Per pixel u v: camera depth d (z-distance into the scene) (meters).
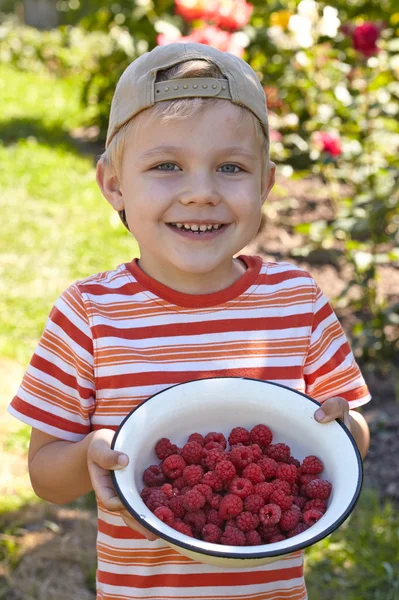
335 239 4.53
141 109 1.24
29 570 2.31
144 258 1.37
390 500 2.62
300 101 5.31
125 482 1.11
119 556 1.30
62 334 1.32
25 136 7.03
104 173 1.39
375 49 3.41
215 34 4.14
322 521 1.06
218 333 1.34
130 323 1.33
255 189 1.28
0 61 10.78
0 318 3.85
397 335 3.54
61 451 1.28
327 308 1.43
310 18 4.30
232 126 1.24
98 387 1.31
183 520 1.14
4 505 2.56
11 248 4.68
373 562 2.32
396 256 3.35
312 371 1.40
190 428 1.27
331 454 1.20
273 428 1.28
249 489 1.15
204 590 1.28
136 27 6.47
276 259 4.45
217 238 1.27
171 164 1.25
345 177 4.07
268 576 1.29
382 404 3.16
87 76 9.42
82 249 4.73
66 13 8.20
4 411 3.09
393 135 3.88
